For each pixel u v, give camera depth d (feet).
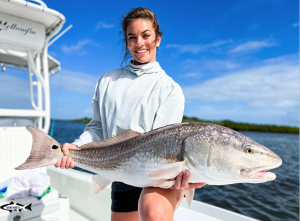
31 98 11.79
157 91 5.97
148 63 6.51
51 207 8.50
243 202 26.17
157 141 5.08
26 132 10.40
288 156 67.46
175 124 5.13
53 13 9.70
